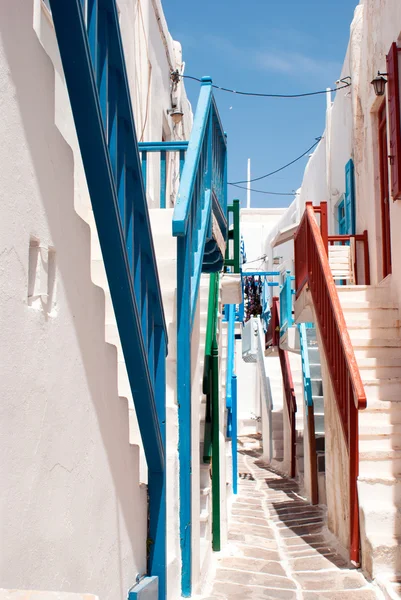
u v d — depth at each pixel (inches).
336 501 269.9
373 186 387.5
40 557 81.7
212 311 255.1
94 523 104.2
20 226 77.0
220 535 252.8
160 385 142.8
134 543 129.6
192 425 179.0
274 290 928.9
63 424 90.7
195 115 211.9
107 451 112.0
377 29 365.1
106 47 105.3
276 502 390.0
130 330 121.2
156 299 137.9
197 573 181.0
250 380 924.6
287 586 204.5
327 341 289.9
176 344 175.8
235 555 242.5
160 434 139.3
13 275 75.0
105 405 111.3
